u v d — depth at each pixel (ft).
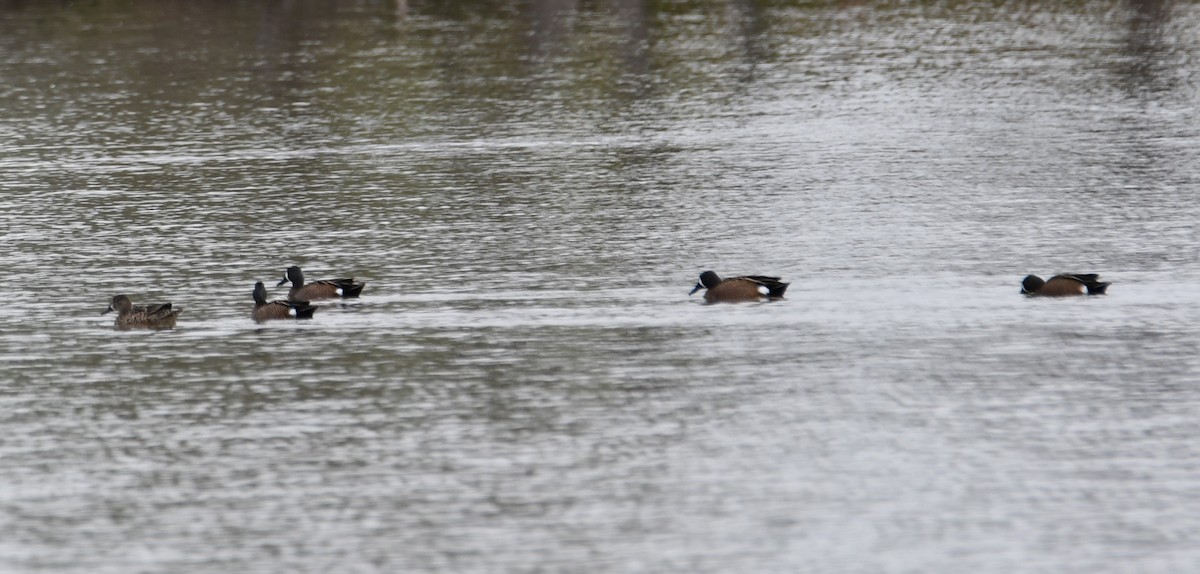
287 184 291.17
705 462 146.92
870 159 309.63
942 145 323.98
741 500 137.69
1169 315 195.11
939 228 247.91
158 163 313.32
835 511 135.03
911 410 160.76
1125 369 173.47
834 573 123.13
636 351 183.01
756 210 264.11
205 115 367.45
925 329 190.90
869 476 142.72
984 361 177.37
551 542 129.39
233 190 286.25
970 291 208.44
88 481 144.46
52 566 126.52
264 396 168.35
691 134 339.98
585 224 254.68
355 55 452.35
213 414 162.81
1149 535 128.98
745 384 170.19
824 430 155.22
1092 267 220.43
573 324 195.00
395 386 171.01
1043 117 354.74
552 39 481.87
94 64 441.68
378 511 136.46
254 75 422.00
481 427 157.48
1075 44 465.88
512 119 359.66
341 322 197.06
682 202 271.90
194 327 196.03
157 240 246.88
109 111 374.02
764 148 323.16
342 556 127.54
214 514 136.36
